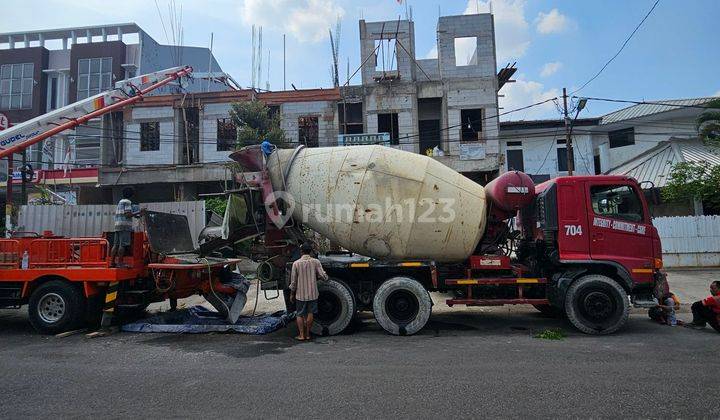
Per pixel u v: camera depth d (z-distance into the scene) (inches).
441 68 941.2
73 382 199.9
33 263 318.3
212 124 948.6
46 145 1104.2
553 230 306.2
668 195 705.0
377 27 963.3
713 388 184.2
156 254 341.4
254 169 329.4
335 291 301.6
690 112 1111.6
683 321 339.6
